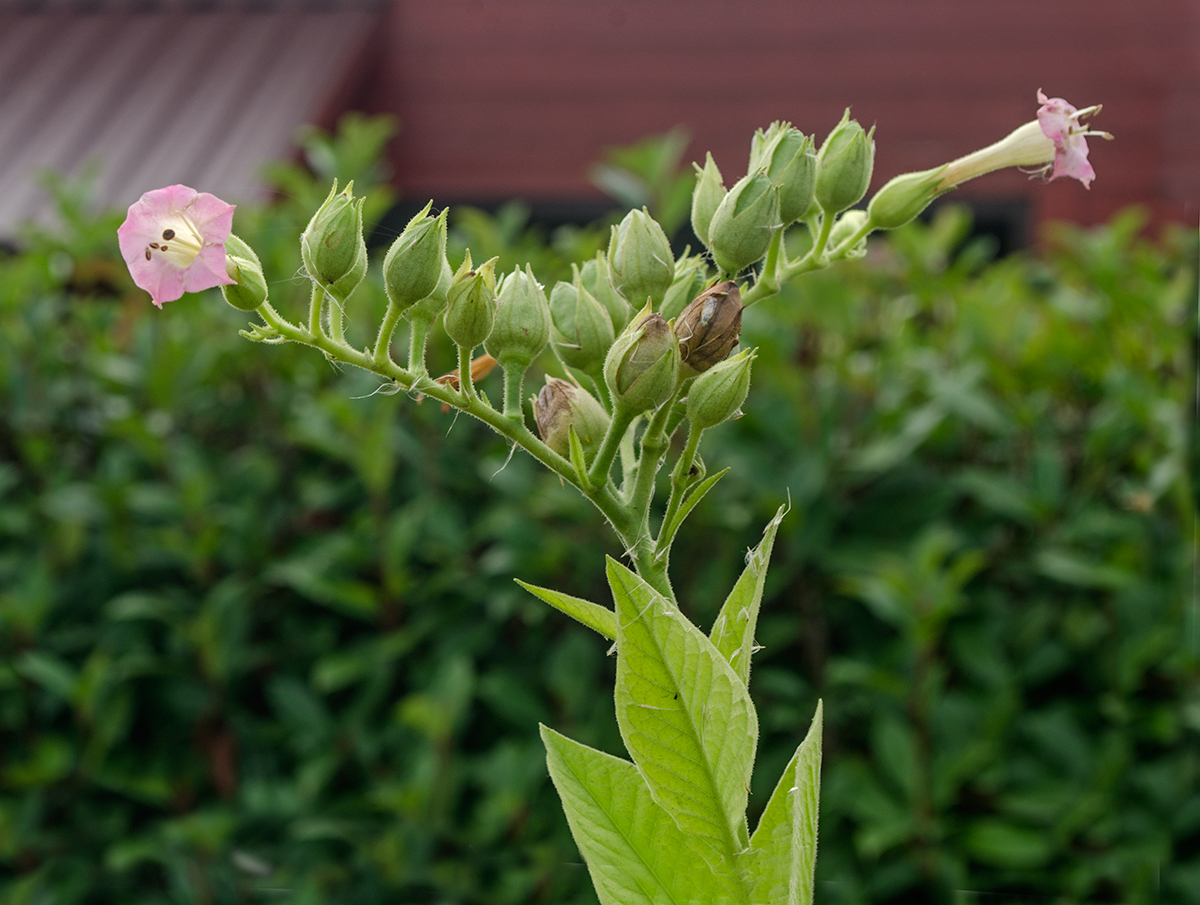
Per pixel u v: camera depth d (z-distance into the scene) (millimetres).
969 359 852
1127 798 752
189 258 375
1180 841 756
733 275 411
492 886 814
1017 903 762
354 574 890
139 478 976
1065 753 746
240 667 876
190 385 955
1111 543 783
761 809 790
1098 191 1866
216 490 947
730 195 406
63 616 944
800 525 783
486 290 384
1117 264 906
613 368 373
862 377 837
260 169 948
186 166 1924
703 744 351
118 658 907
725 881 360
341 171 1015
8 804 898
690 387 381
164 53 2291
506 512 843
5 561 964
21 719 914
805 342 858
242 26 2293
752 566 370
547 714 819
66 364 1028
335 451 844
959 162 443
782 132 411
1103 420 794
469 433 908
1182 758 745
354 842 812
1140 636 751
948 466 863
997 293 914
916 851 734
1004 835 721
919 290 912
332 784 872
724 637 373
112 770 889
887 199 440
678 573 828
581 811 371
